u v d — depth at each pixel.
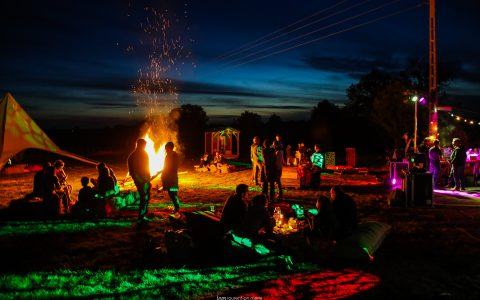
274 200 12.69
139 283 6.02
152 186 15.03
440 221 9.89
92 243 8.11
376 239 7.50
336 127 41.69
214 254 7.41
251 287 5.92
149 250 7.00
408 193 11.66
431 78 17.45
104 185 11.33
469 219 10.11
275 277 6.32
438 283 6.07
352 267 6.78
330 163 22.47
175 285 5.94
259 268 6.74
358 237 7.20
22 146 12.23
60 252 7.57
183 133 44.09
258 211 7.30
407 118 30.55
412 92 18.75
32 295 5.49
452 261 7.03
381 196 13.54
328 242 7.29
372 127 39.19
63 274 6.41
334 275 6.41
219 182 17.45
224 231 7.60
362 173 20.36
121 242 8.20
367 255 6.88
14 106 12.16
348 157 22.34
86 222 9.78
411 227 9.27
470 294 5.70
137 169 9.70
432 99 17.45
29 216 10.38
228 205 7.80
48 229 9.12
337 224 7.53
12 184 17.05
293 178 15.88
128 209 11.41
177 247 7.06
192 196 13.82
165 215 10.52
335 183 16.84
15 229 9.09
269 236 7.36
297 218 9.41
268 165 12.59
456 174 14.67
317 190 14.98
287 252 7.10
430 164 15.30
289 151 24.16
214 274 6.42
